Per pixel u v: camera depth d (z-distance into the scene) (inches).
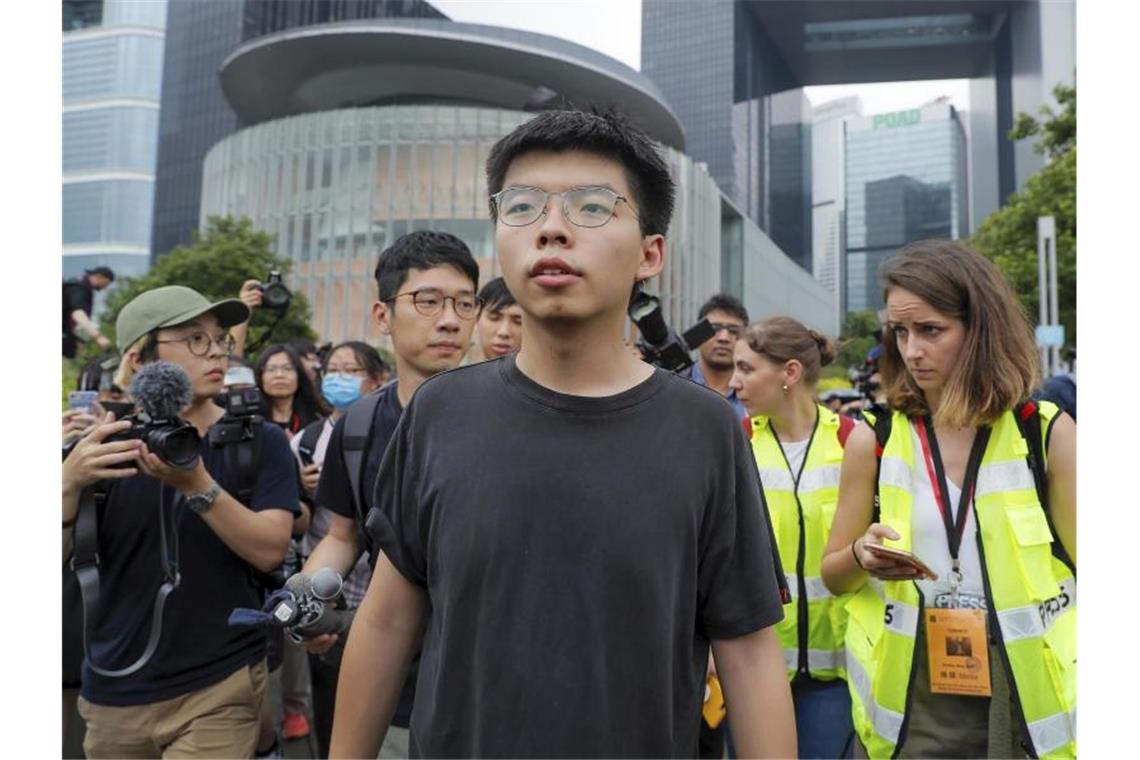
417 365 87.2
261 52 1616.6
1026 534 70.1
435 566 45.4
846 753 99.3
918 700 74.1
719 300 154.1
